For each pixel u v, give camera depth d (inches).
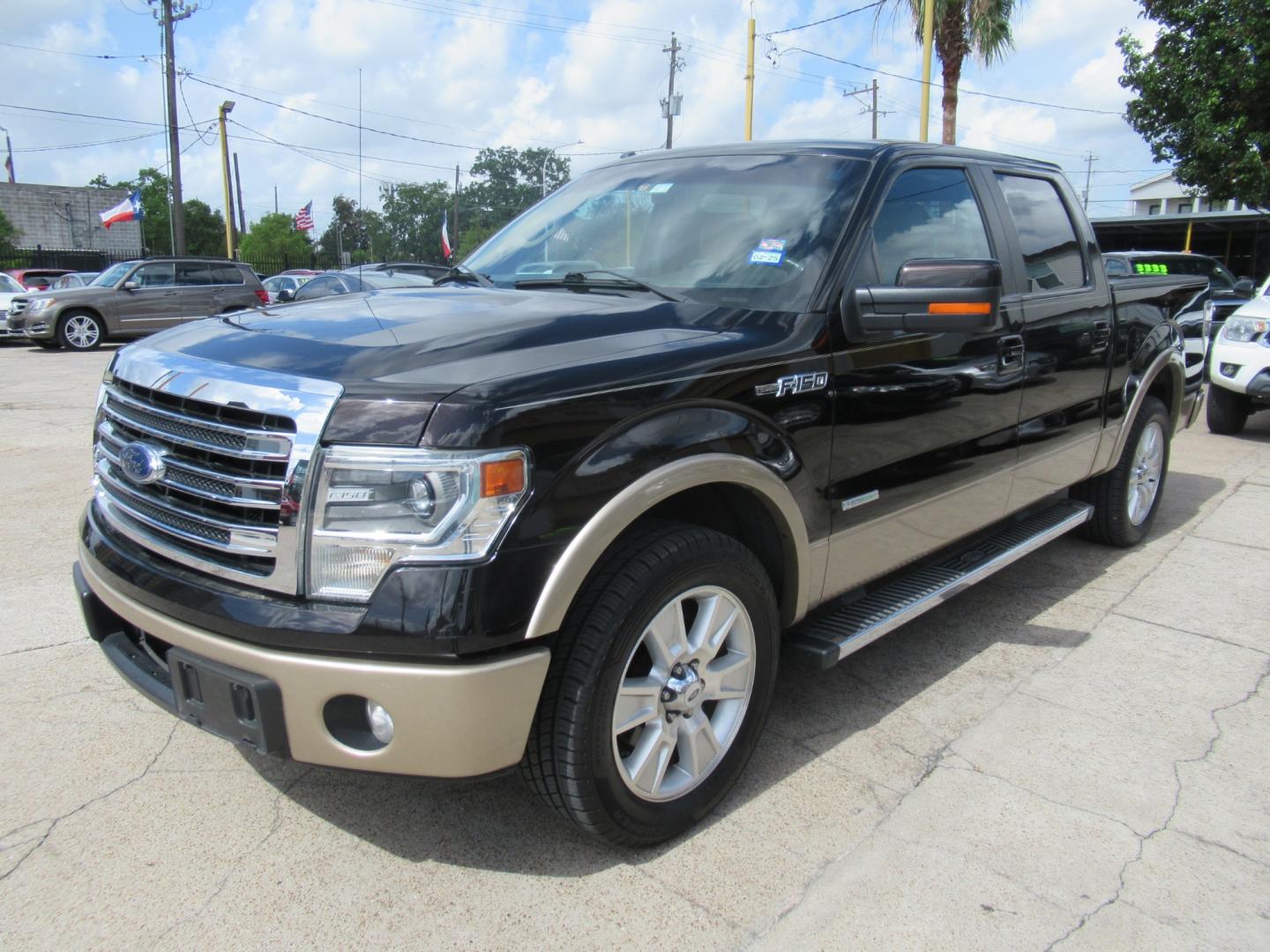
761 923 91.6
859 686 141.9
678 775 103.4
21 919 89.7
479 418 82.0
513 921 91.0
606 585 91.9
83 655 145.3
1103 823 108.4
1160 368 196.5
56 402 403.2
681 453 94.7
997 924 92.0
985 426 141.4
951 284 106.1
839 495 115.9
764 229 123.2
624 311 110.0
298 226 1628.9
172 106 1098.7
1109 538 204.8
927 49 714.2
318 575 83.4
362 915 91.4
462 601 80.9
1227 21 617.9
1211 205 691.4
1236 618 170.4
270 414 85.0
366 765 85.8
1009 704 136.6
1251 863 102.0
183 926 89.4
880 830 106.3
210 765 116.4
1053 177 173.8
